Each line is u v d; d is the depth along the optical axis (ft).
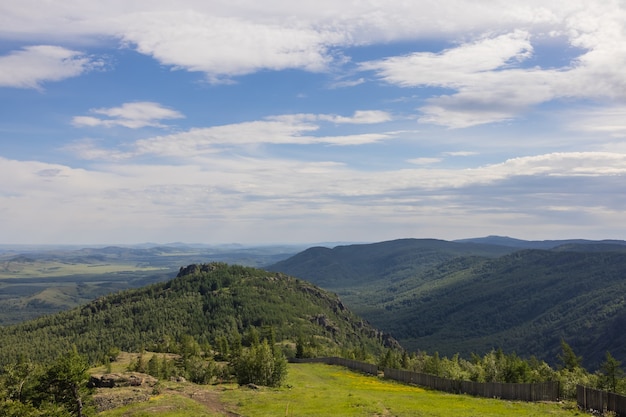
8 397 204.13
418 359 573.74
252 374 289.94
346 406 190.60
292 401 205.46
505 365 409.90
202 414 179.93
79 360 197.88
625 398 158.61
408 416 167.22
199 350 535.60
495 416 164.25
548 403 194.49
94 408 193.77
